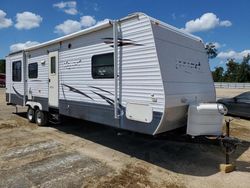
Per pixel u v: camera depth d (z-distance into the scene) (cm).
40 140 701
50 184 429
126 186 423
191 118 510
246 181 445
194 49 592
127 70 521
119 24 534
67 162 530
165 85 469
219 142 505
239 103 1031
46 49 804
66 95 718
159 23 496
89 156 568
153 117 478
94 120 613
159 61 472
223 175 470
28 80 932
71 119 852
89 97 627
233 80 6712
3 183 433
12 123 945
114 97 552
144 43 489
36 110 905
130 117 517
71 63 688
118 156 570
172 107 480
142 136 545
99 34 588
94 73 606
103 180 444
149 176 464
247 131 821
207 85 624
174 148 626
